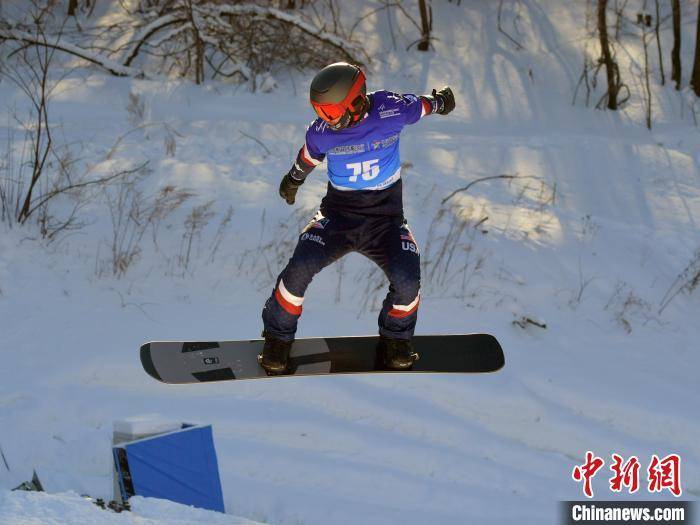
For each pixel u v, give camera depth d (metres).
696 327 22.25
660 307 22.67
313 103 9.71
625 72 34.19
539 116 31.66
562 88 33.16
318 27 35.06
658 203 27.05
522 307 21.30
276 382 17.70
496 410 18.16
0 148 24.33
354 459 15.98
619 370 20.00
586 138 29.80
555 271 23.19
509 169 27.88
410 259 10.38
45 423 15.65
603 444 17.66
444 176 26.97
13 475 14.30
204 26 32.09
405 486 15.34
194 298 19.88
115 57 32.69
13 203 21.62
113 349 17.78
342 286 21.05
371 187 10.23
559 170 28.09
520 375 19.19
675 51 33.50
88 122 26.98
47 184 22.61
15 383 16.48
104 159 24.45
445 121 31.03
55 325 18.33
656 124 31.73
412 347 11.77
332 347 11.52
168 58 33.25
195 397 17.06
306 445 16.19
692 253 24.94
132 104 28.59
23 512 9.10
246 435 16.19
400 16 36.53
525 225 25.00
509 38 35.59
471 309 21.05
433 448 16.53
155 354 11.52
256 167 25.34
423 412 17.61
